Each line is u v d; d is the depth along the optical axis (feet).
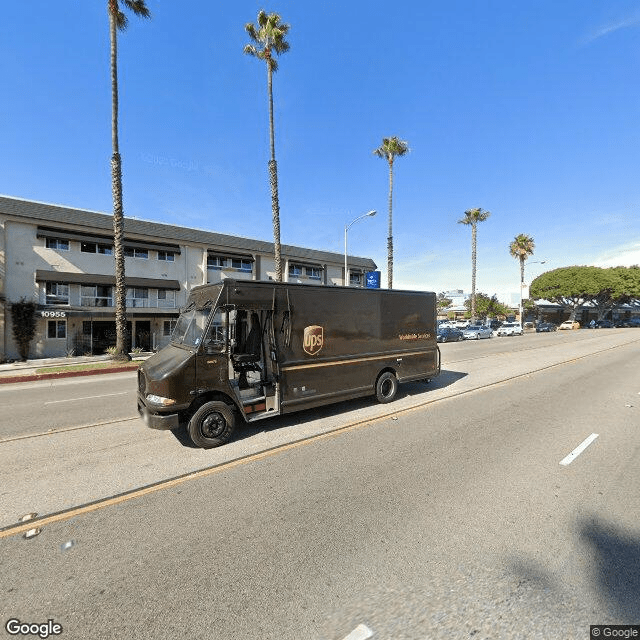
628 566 8.64
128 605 7.64
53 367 48.52
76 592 8.02
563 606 7.46
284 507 11.57
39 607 7.62
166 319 83.15
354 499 12.03
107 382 38.96
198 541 9.84
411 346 27.12
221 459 15.66
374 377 24.40
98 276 73.72
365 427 20.02
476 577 8.29
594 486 12.84
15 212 65.36
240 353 19.11
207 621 7.20
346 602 7.62
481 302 201.57
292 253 110.42
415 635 6.81
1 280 63.93
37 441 18.38
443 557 9.00
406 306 26.78
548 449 16.56
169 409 16.20
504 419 21.57
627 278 174.40
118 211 52.95
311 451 16.47
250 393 19.06
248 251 98.43
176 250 84.64
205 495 12.46
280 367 19.72
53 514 11.34
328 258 119.55
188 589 8.05
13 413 24.62
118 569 8.75
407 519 10.76
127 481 13.64
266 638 6.78
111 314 71.92
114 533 10.26
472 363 47.96
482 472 14.08
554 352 62.54
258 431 19.39
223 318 17.83
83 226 72.28
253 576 8.43
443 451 16.37
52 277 68.23
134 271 79.87
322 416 22.16
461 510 11.25
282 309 19.89
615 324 221.66
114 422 21.91
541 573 8.41
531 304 214.69
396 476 13.78
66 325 70.85
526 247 158.30
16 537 10.11
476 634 6.82
